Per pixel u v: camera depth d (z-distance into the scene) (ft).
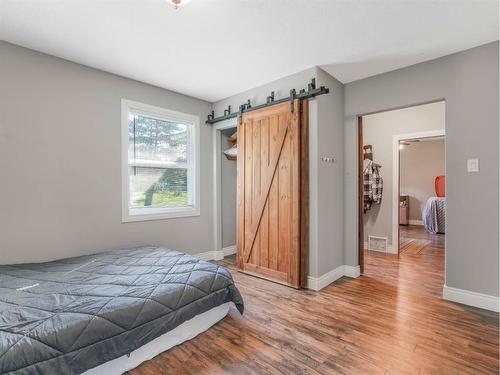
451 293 8.41
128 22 6.79
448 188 8.45
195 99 12.75
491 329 6.72
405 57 8.74
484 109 7.86
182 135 12.49
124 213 10.14
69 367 4.28
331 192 10.28
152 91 11.09
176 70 9.71
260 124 10.81
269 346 6.09
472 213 8.04
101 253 8.89
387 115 14.78
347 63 9.19
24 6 6.13
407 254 14.48
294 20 6.73
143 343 5.26
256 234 10.98
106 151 9.68
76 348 4.41
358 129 11.07
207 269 7.30
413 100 9.23
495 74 7.70
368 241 15.46
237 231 11.76
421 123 13.74
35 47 7.99
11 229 7.74
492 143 7.73
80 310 4.95
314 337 6.44
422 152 24.81
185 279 6.59
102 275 6.82
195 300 6.33
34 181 8.14
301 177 9.59
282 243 10.03
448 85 8.51
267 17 6.61
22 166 7.93
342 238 11.04
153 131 11.39
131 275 6.82
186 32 7.25
